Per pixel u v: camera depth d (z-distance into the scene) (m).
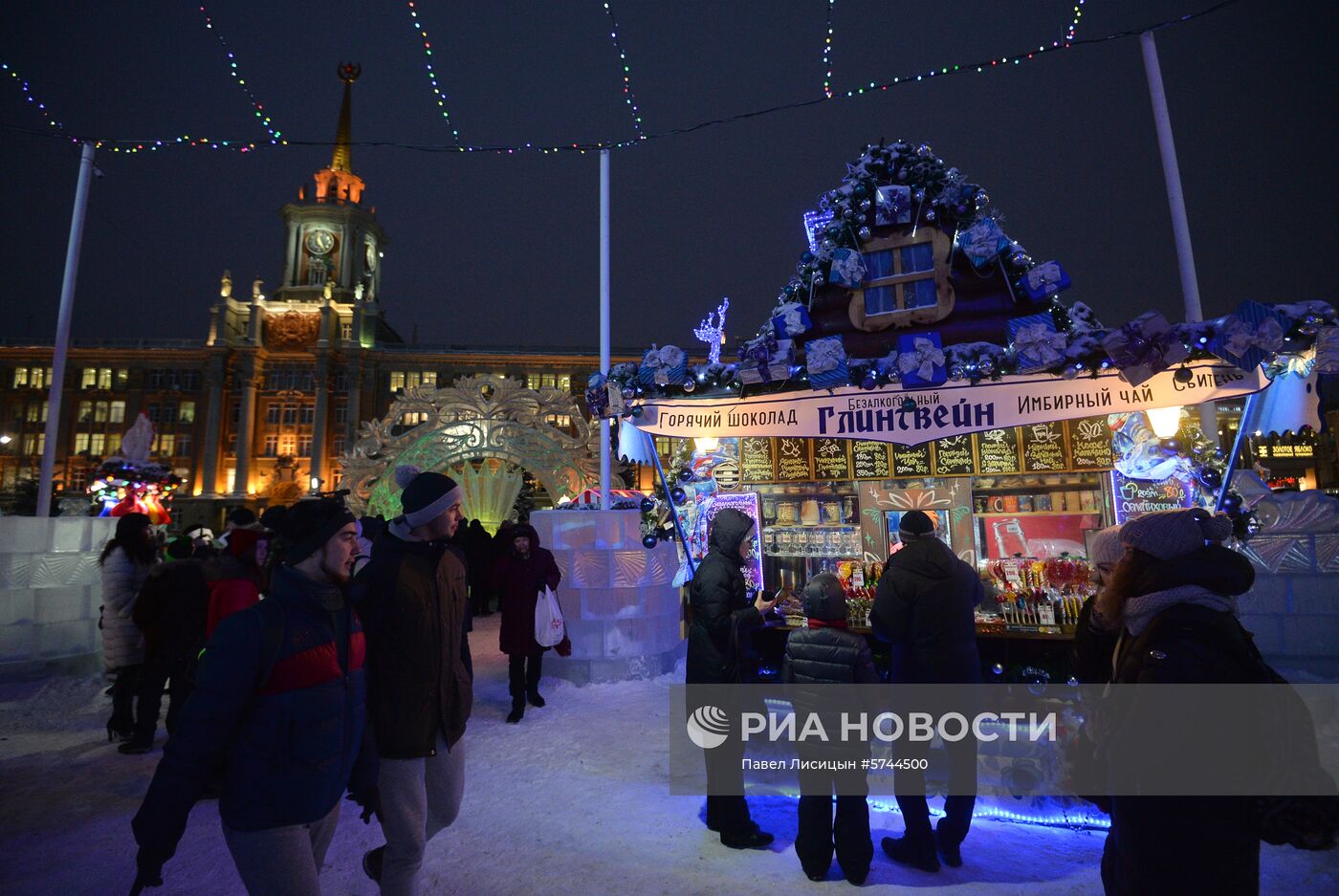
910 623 3.50
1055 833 3.71
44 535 7.66
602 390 5.41
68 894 3.18
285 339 66.56
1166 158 6.19
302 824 2.12
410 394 13.73
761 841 3.58
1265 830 1.64
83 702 6.76
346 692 2.26
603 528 7.66
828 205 5.58
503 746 5.33
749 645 3.78
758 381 5.02
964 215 5.20
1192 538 1.91
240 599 4.66
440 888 3.18
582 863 3.42
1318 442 50.59
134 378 64.81
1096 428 5.66
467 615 3.01
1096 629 2.49
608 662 7.41
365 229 76.12
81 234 8.62
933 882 3.19
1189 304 6.02
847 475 6.43
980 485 6.25
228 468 64.44
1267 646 6.45
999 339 5.03
